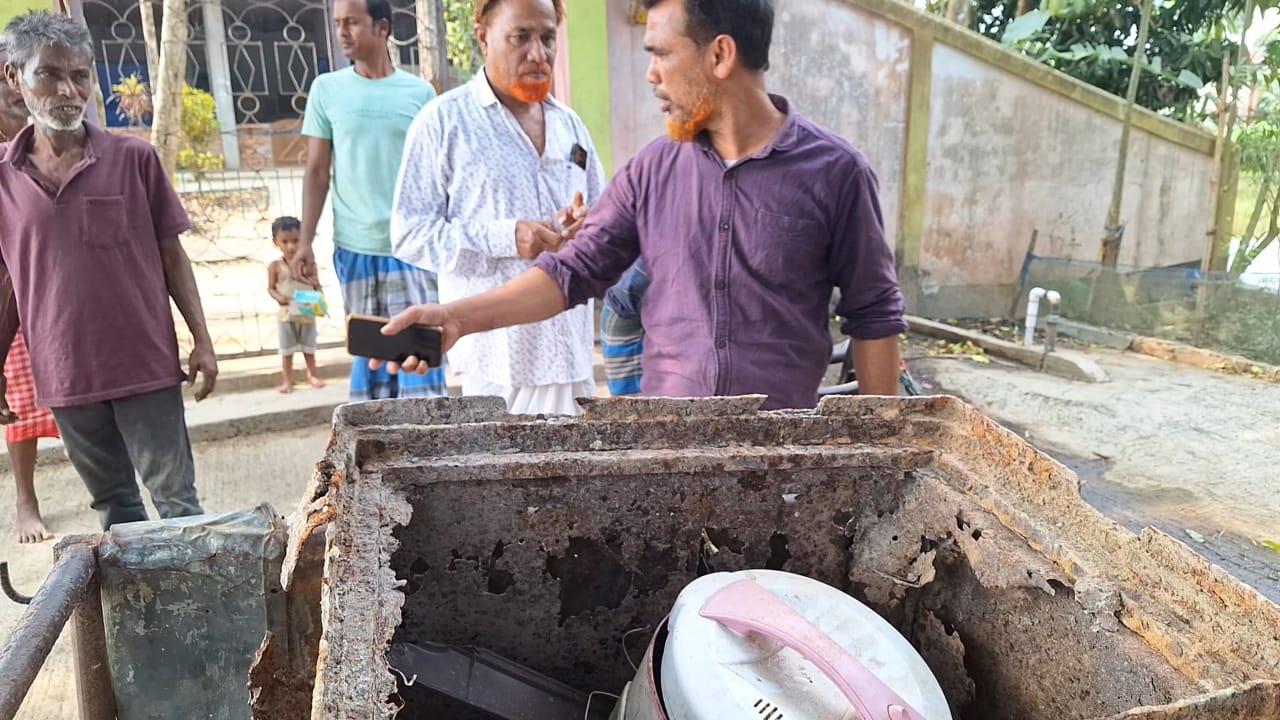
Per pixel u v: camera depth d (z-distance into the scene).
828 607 0.96
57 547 1.28
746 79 1.61
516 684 1.09
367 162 3.36
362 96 3.37
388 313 3.50
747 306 1.69
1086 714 0.85
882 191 6.55
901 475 1.13
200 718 1.38
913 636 1.12
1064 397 5.14
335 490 0.96
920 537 1.10
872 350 1.78
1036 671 0.92
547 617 1.15
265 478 3.75
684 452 1.10
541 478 1.08
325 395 4.50
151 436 2.57
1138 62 6.68
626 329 2.78
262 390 4.61
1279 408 4.89
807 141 1.67
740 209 1.66
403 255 2.49
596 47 4.96
